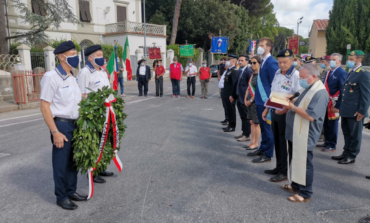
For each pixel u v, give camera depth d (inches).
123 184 155.1
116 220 120.2
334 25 754.8
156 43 976.9
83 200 136.8
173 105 421.7
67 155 127.3
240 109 236.8
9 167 178.1
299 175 133.4
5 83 437.7
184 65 1123.9
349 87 184.4
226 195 142.9
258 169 178.5
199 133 263.0
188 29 1256.2
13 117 328.2
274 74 173.2
